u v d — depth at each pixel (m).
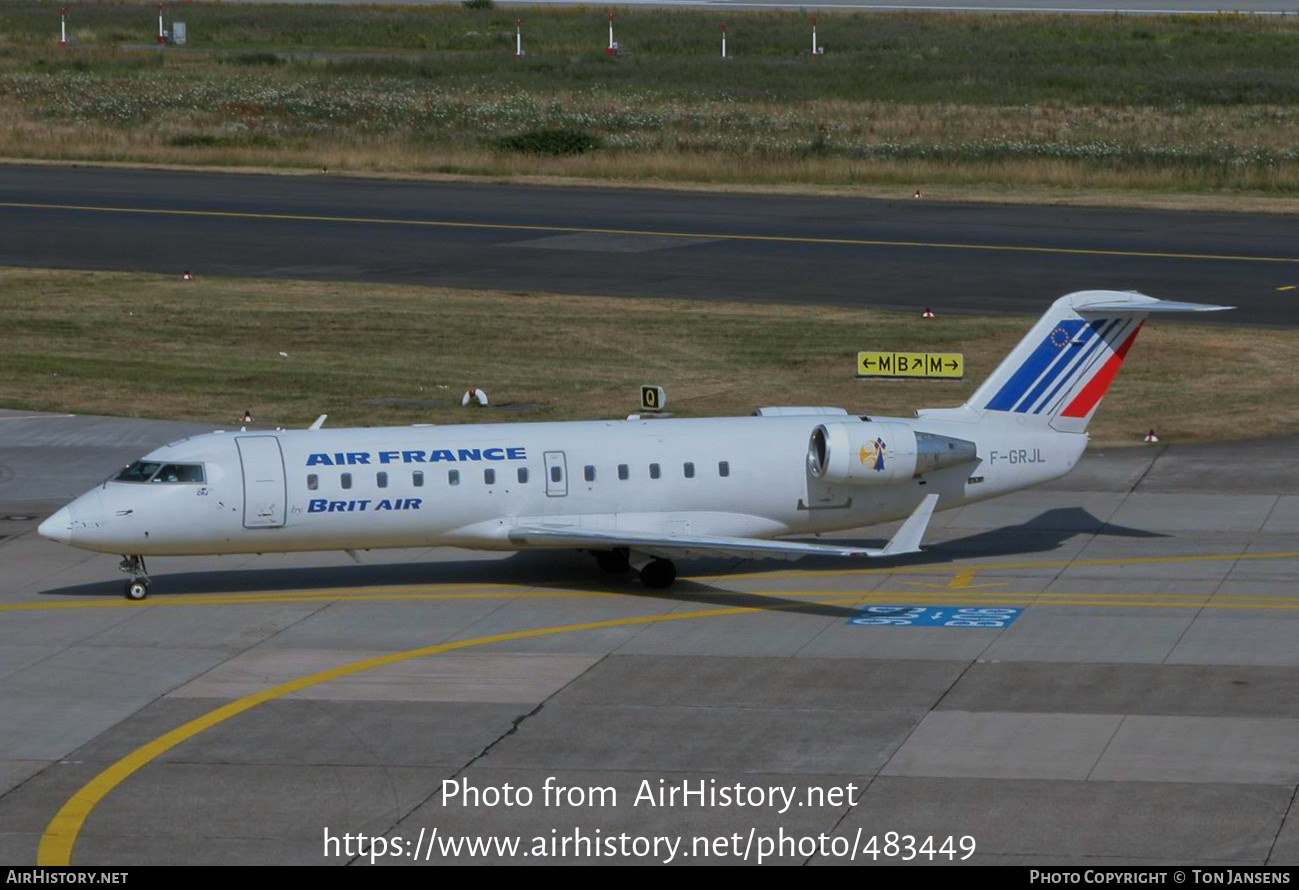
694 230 168.88
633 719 59.22
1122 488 93.44
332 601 75.12
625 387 115.50
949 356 115.44
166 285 146.88
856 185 196.00
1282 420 107.12
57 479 95.12
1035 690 61.53
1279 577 76.44
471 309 138.12
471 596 75.81
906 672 63.94
